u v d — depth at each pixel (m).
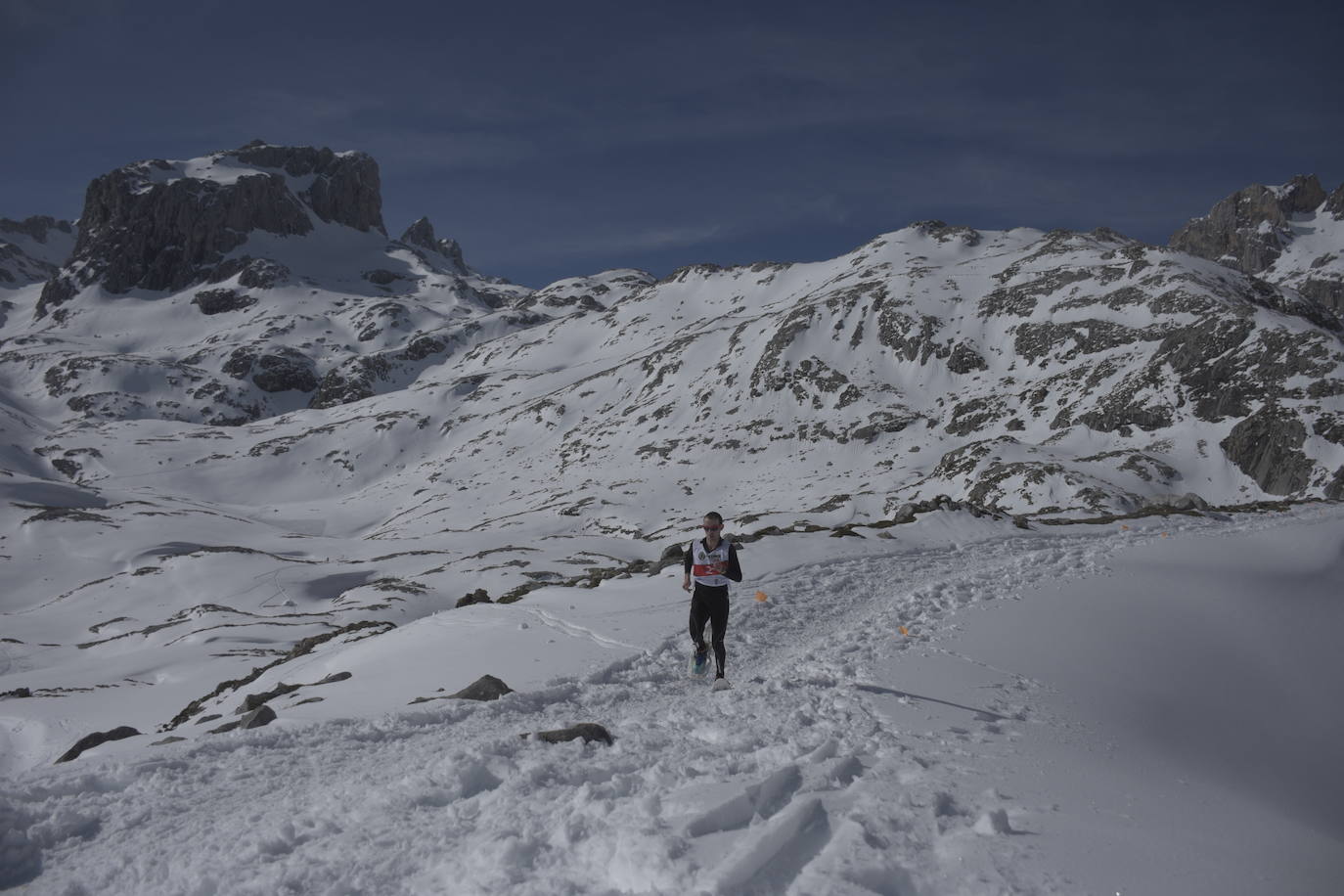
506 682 8.96
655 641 10.88
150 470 170.75
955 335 137.75
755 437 128.50
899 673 9.35
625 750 6.08
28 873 4.18
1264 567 16.34
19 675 46.69
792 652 10.76
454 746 6.40
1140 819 5.08
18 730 25.66
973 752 6.52
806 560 16.97
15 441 182.50
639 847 3.86
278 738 6.48
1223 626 12.55
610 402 166.88
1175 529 22.86
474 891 3.71
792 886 3.65
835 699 8.07
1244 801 6.36
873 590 14.80
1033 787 5.59
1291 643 12.12
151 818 4.82
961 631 11.56
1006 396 117.62
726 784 4.93
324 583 79.06
